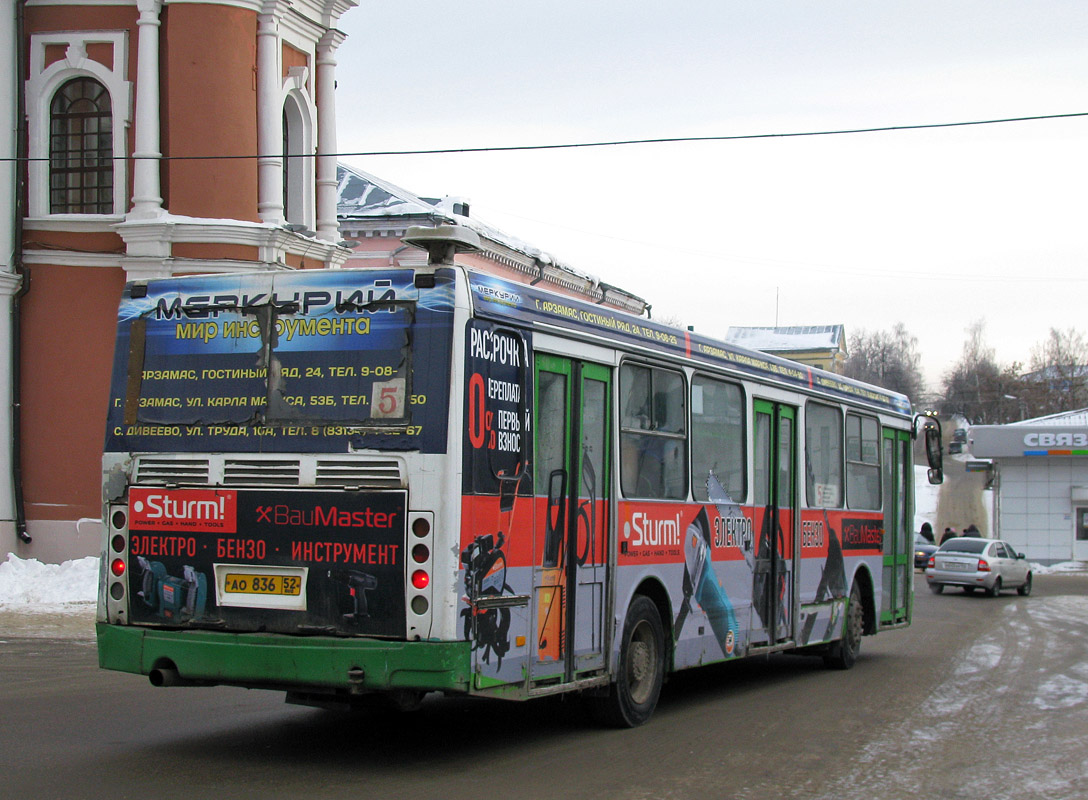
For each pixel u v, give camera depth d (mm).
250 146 22516
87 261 22422
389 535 7496
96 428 22359
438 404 7508
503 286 8117
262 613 7812
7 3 22500
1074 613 26094
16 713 9930
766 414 12461
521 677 8055
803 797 7551
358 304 7832
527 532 8188
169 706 10461
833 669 14594
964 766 8656
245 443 7969
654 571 9984
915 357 127625
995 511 51500
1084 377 95250
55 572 20953
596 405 9227
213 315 8227
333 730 9398
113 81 22469
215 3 22031
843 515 14523
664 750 8906
